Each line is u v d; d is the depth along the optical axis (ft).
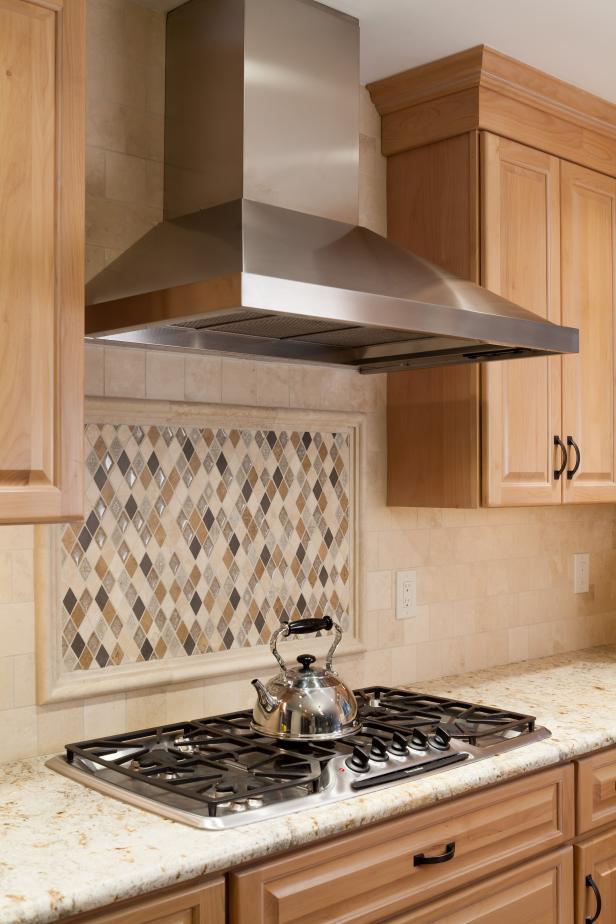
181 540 7.01
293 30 6.63
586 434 8.68
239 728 6.70
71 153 5.20
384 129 8.45
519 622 9.70
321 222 6.61
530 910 6.45
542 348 6.71
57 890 4.29
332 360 7.72
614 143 8.97
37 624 6.24
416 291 6.11
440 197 8.07
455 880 5.91
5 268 4.93
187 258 5.85
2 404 4.91
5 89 4.96
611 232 9.00
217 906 4.84
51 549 6.27
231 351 7.01
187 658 7.03
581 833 6.84
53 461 5.10
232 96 6.40
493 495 7.82
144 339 6.51
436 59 7.77
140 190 6.82
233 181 6.39
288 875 5.10
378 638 8.37
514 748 6.48
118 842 4.83
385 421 8.50
